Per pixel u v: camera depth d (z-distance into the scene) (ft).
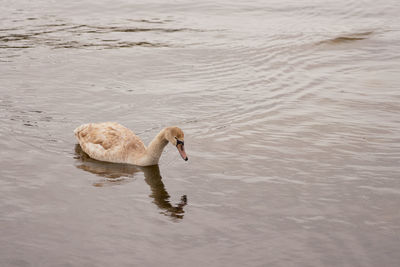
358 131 43.47
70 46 65.16
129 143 38.34
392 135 42.63
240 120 45.73
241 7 86.02
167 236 28.25
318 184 34.32
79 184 34.06
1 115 44.83
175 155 39.19
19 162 36.55
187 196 32.76
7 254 26.21
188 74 57.47
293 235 28.48
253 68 59.98
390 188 33.76
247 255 26.68
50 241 27.45
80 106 47.88
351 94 52.47
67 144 40.42
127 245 27.35
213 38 70.23
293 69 59.98
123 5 85.10
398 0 90.22
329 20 79.82
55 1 86.17
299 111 47.88
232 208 31.27
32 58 60.44
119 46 65.87
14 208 30.55
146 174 35.99
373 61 63.00
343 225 29.45
